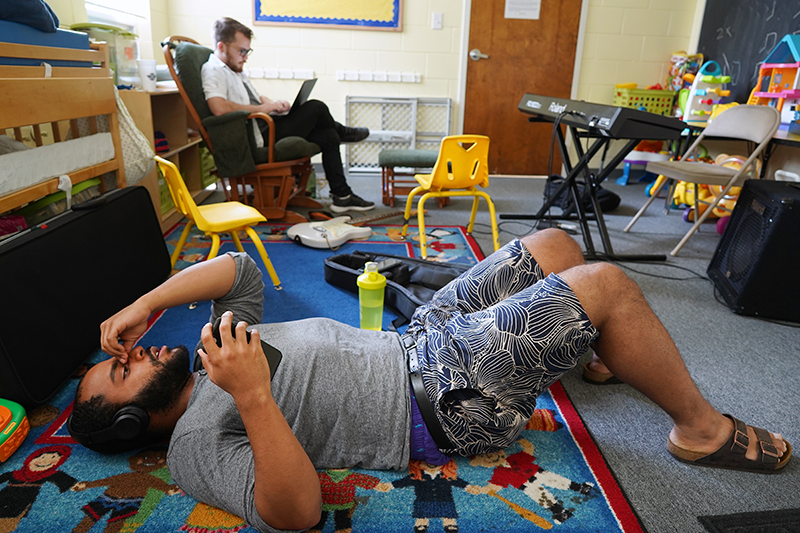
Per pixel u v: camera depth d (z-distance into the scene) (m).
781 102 3.07
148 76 2.56
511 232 2.84
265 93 4.34
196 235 2.63
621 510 1.01
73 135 1.75
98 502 0.99
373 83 4.39
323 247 2.46
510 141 4.61
